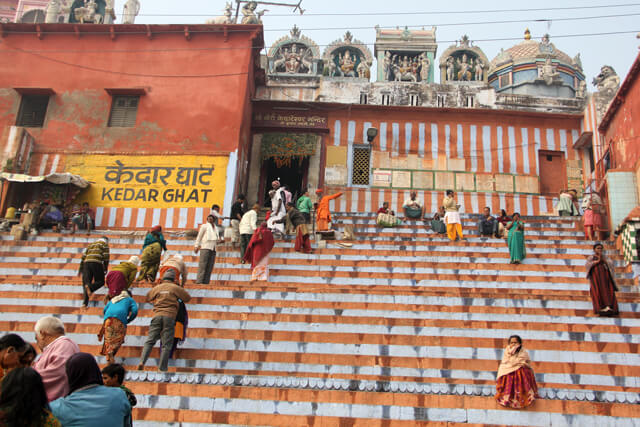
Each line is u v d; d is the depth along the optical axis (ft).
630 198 47.24
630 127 50.14
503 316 30.12
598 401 22.57
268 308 30.50
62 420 14.66
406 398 22.74
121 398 15.48
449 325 29.32
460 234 43.37
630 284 37.27
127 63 56.54
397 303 31.63
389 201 59.41
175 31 57.06
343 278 36.73
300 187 61.00
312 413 22.45
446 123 61.93
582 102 62.90
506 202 59.47
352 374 26.40
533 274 38.11
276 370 26.91
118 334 25.38
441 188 59.82
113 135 54.08
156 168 52.70
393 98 63.52
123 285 28.40
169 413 22.49
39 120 55.47
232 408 22.63
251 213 39.01
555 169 61.46
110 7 67.21
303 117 61.87
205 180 52.19
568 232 47.42
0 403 12.19
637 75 48.96
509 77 76.18
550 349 27.89
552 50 76.13
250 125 61.00
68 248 41.91
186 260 39.78
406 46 66.85
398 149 61.11
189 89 55.47
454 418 22.08
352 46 67.00
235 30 56.95
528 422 21.88
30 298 32.65
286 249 40.47
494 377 26.21
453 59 66.64
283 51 66.39
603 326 29.17
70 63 56.59
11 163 51.55
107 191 52.01
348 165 60.54
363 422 22.00
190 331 28.60
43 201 48.44
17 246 42.24
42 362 18.04
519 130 61.82
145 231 49.98
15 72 56.49
